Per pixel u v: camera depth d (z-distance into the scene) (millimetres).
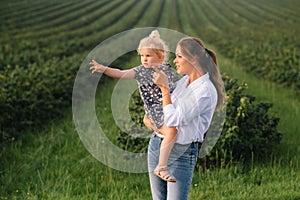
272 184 6168
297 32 32875
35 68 12484
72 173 6621
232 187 6023
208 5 57438
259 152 7219
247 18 47656
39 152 7461
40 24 37500
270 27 39438
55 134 8484
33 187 6195
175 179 3795
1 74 10812
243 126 7094
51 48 20219
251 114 7203
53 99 9820
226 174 6512
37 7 48156
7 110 8406
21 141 8016
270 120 7352
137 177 6449
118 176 6445
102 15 45625
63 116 9836
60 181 6250
